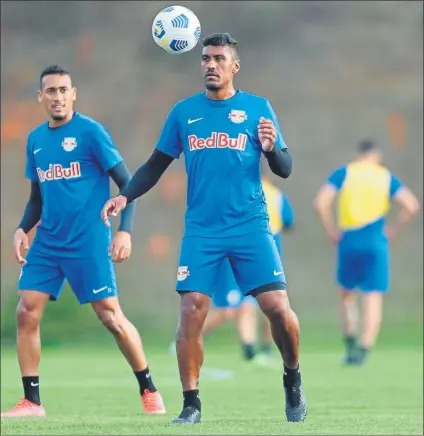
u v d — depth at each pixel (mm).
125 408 34875
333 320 72188
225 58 24500
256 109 24797
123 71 78125
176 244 74062
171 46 26188
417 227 72688
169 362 56125
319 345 66250
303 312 72500
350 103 76438
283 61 77250
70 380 46094
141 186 25344
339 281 53656
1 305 67875
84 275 29422
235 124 24594
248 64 77375
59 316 68188
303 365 53281
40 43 78562
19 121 77438
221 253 24641
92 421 26016
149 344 67875
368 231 52750
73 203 29172
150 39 78375
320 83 76875
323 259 73438
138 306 72562
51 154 29156
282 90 76938
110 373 49656
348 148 76062
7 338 67000
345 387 42562
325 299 72875
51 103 28969
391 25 77125
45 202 29469
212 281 24672
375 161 53406
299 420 25516
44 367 53125
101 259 29453
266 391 41062
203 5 78312
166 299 73062
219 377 47344
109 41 78562
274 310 24484
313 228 74000
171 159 25375
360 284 53188
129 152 77375
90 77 78250
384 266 52938
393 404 36406
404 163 75812
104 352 63188
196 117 24719
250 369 51531
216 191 24531
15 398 39500
